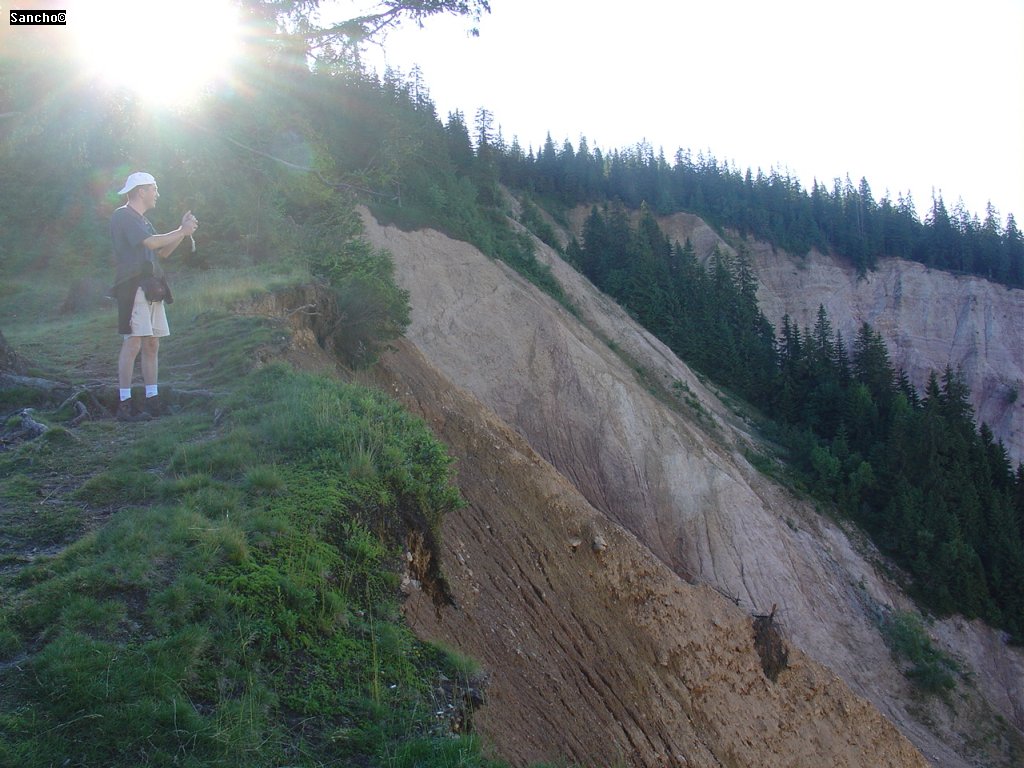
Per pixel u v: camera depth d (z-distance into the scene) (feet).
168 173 57.93
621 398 99.45
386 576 19.83
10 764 11.43
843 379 166.20
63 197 72.84
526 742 19.93
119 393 26.89
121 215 25.99
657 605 45.78
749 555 90.79
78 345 39.06
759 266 248.93
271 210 59.82
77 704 12.69
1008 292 240.12
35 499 19.72
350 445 22.90
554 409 97.14
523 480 45.03
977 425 217.56
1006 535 114.93
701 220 253.44
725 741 41.29
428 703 16.74
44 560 16.46
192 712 13.08
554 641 30.27
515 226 144.77
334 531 19.66
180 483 20.02
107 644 13.96
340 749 14.15
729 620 50.49
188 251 59.93
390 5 40.32
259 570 16.93
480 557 30.66
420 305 100.17
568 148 279.08
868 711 56.13
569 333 105.29
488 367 97.86
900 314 239.71
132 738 12.44
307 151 43.75
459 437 44.96
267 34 38.81
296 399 26.22
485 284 106.22
